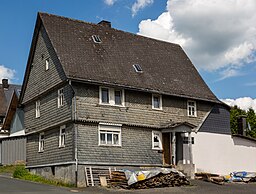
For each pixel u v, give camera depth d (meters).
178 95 32.53
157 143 31.17
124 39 34.97
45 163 30.58
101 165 27.75
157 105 31.88
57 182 28.06
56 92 29.97
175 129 30.80
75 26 32.69
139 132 30.27
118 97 29.75
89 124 27.88
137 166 29.52
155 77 32.84
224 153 35.56
